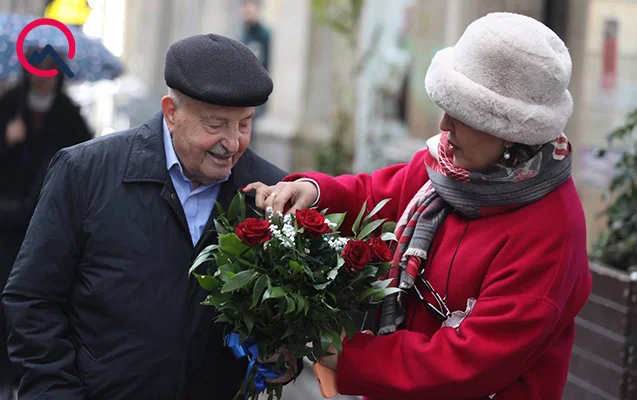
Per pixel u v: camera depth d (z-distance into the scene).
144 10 20.22
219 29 19.72
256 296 2.87
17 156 6.11
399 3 11.51
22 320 3.09
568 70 2.96
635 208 5.57
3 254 5.99
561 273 2.99
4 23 6.55
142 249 3.12
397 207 3.43
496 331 2.97
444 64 3.00
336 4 12.43
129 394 3.10
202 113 3.01
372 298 3.07
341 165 12.89
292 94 14.74
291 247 2.95
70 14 6.60
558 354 3.17
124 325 3.10
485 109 2.91
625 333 4.64
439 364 3.00
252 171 3.35
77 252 3.14
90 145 3.19
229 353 3.25
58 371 3.09
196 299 3.16
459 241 3.14
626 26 10.07
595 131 9.95
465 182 3.07
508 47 2.90
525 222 3.03
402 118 11.84
